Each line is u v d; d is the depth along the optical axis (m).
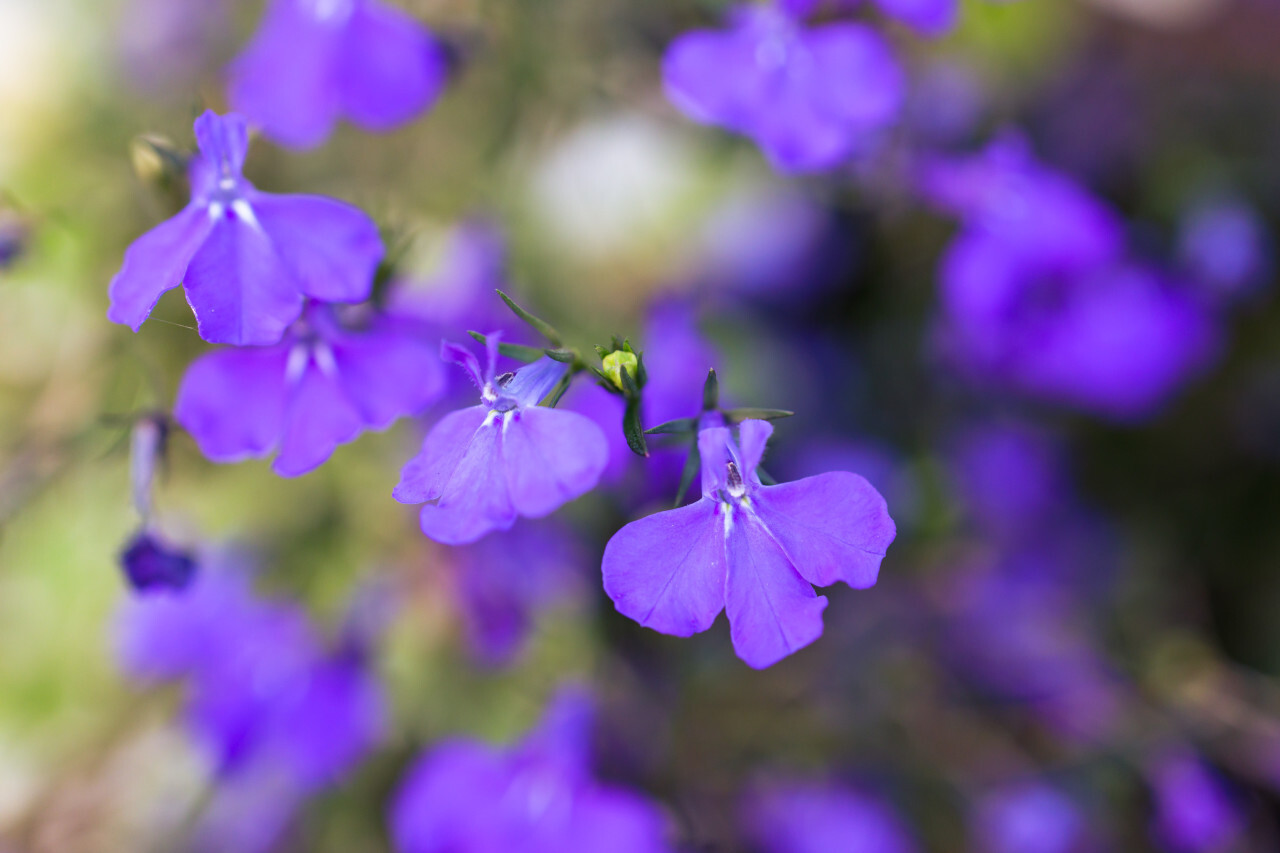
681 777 0.24
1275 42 0.31
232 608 0.24
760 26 0.21
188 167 0.19
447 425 0.17
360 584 0.24
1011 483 0.29
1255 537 0.30
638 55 0.25
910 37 0.28
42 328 0.24
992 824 0.25
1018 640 0.27
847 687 0.25
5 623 0.27
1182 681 0.27
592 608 0.24
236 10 0.29
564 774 0.22
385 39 0.21
